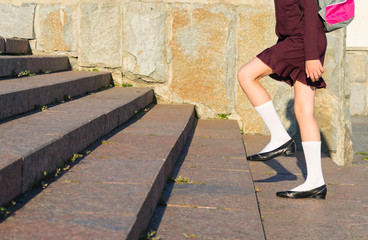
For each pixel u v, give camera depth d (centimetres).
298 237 262
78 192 224
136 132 395
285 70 308
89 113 361
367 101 1095
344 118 563
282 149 320
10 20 623
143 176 254
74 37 615
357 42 1103
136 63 608
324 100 559
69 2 611
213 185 306
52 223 183
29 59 490
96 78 541
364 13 1095
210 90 601
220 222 238
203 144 441
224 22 589
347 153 563
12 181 204
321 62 305
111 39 610
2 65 431
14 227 178
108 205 206
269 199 336
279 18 310
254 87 316
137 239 199
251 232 225
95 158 295
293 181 391
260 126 600
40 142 246
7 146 235
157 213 250
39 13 617
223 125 557
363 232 273
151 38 602
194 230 227
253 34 588
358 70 1091
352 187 391
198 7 591
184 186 303
